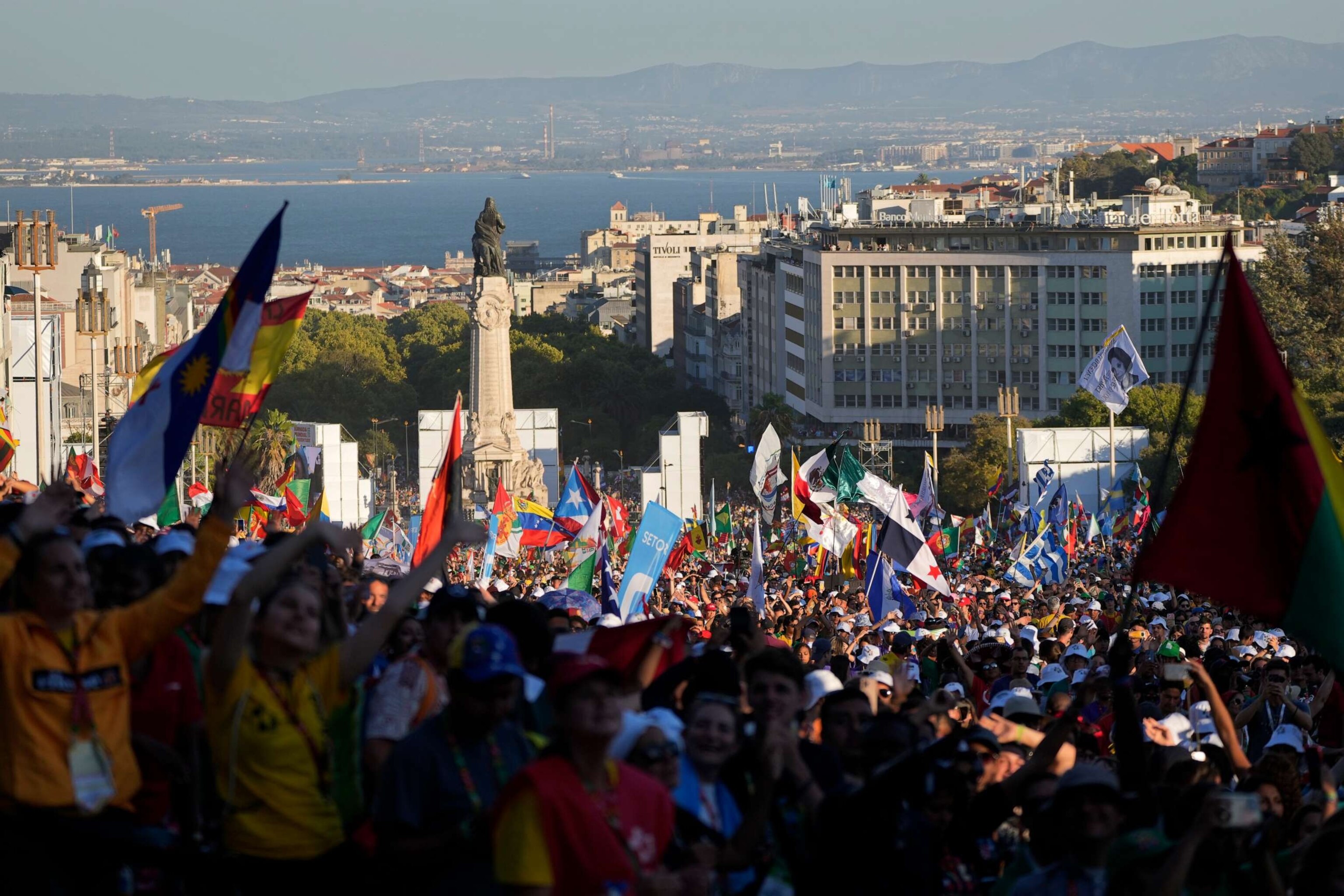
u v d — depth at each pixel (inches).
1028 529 4178.2
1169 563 815.1
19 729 598.9
